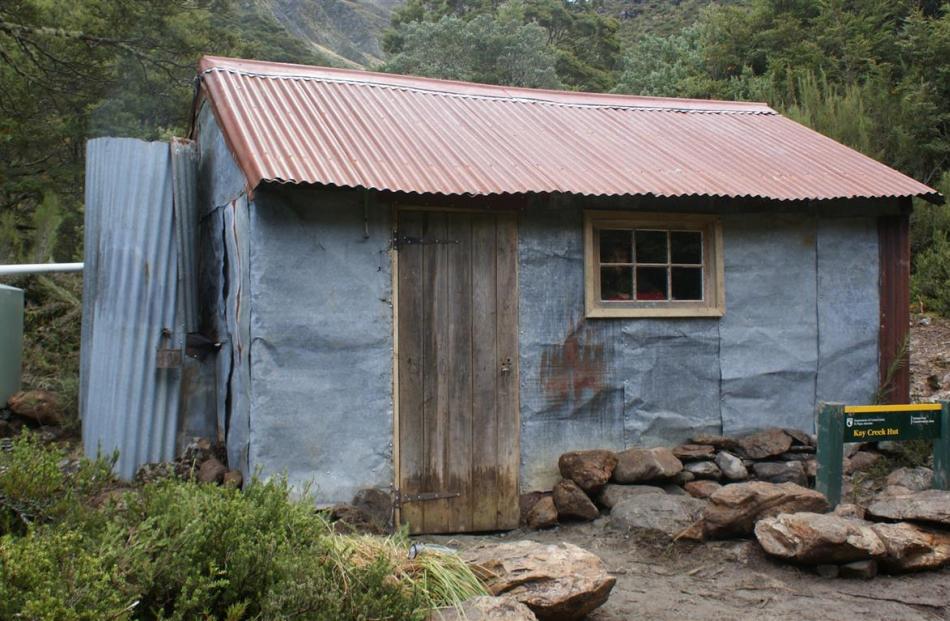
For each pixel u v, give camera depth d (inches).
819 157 319.9
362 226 244.2
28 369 338.3
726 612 185.0
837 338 299.9
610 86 1400.1
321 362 238.4
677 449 273.9
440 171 252.5
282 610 131.3
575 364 268.4
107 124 660.7
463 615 149.3
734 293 288.7
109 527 136.3
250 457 232.2
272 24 2137.1
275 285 234.1
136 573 131.8
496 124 302.2
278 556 141.7
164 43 663.8
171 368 271.0
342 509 233.9
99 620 115.2
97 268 283.3
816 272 298.2
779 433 284.5
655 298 284.0
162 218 276.5
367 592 144.0
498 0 1700.3
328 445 238.2
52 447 165.3
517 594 167.5
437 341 251.6
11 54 610.2
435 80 326.0
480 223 257.8
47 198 452.4
